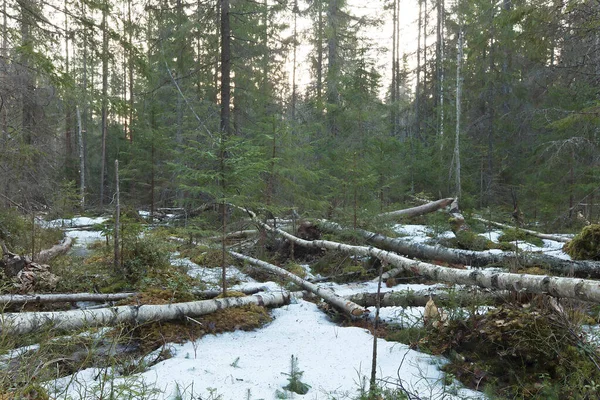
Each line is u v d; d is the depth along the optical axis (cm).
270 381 342
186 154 577
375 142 1441
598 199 1260
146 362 385
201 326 468
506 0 1586
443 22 2200
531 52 1075
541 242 927
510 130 1748
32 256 661
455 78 1925
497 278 437
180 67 1288
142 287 559
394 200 1538
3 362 292
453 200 1177
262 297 557
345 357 398
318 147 1432
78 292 558
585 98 1295
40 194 909
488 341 369
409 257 770
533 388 320
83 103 957
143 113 1789
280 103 1803
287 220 1016
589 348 314
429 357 385
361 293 581
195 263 778
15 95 806
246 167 523
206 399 305
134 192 1966
